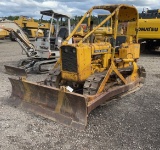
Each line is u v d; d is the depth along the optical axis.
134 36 6.66
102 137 3.79
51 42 8.81
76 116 4.15
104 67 5.44
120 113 4.76
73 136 3.81
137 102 5.39
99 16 8.09
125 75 6.27
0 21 9.05
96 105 4.48
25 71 7.71
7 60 11.34
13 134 3.86
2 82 7.03
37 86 4.62
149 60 11.42
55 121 4.30
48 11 8.72
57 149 3.44
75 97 4.05
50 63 8.50
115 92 5.23
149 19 12.30
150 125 4.22
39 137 3.77
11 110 4.82
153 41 14.18
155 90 6.31
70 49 4.81
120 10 6.32
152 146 3.54
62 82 5.37
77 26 5.44
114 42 5.21
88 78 4.93
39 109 4.66
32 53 8.81
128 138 3.76
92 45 5.09
